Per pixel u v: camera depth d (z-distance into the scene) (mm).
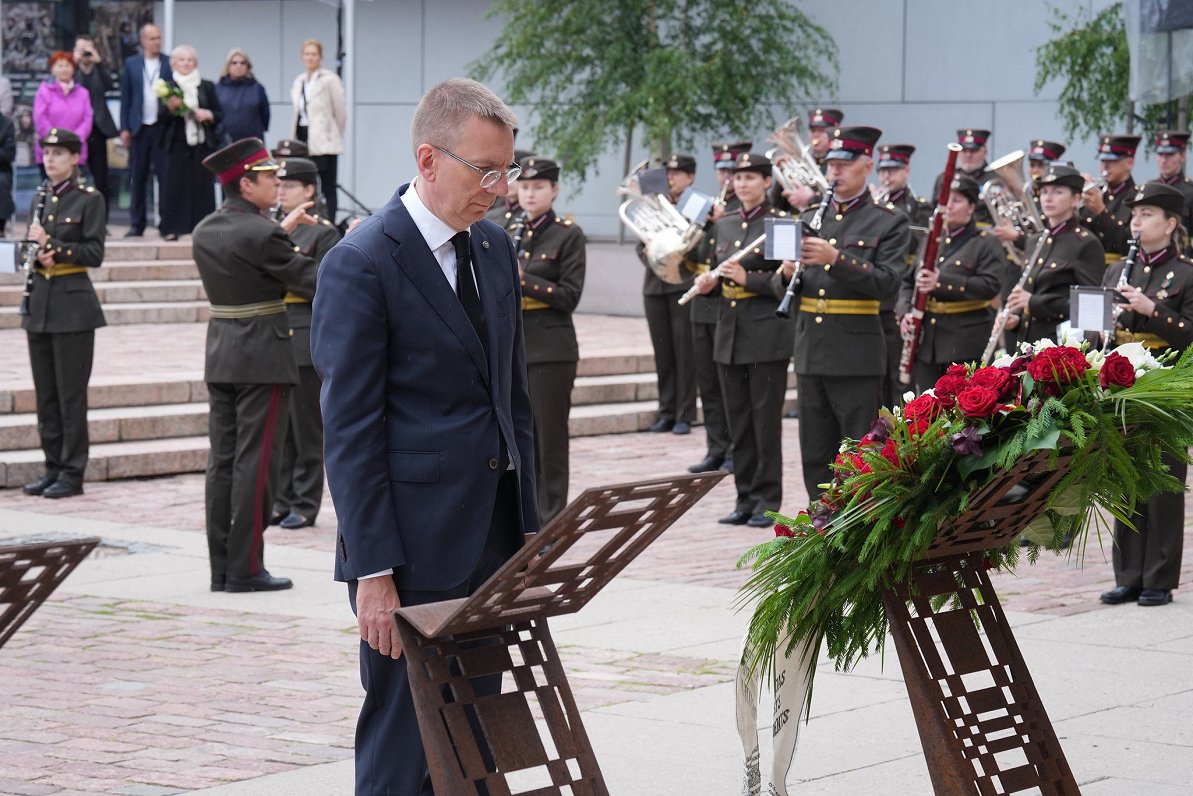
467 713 4246
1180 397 4141
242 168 8852
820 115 15164
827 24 21297
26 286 11664
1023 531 4719
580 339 18375
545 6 20375
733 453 11094
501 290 4434
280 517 11102
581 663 7289
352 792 5504
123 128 20453
